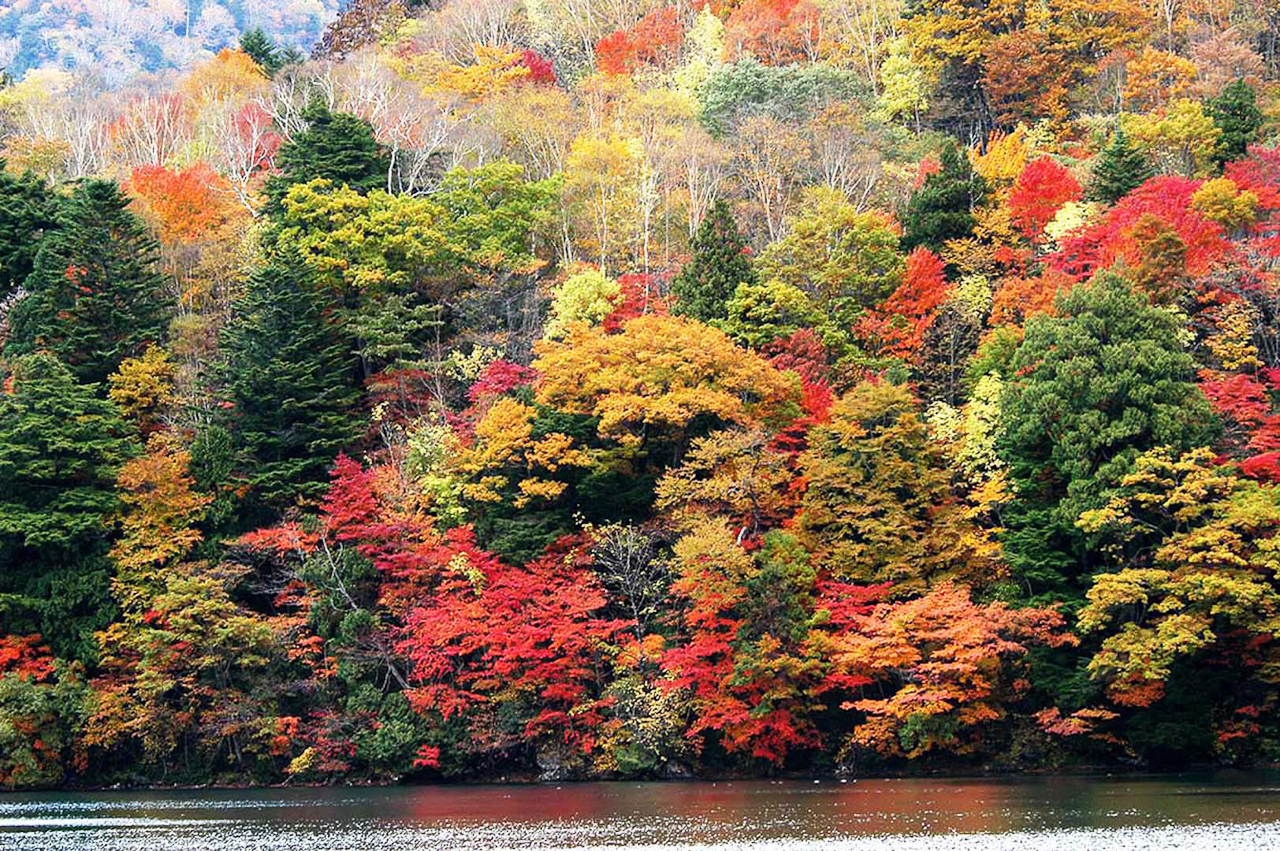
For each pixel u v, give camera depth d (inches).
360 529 2313.0
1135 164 2967.5
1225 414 2295.8
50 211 2913.4
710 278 2765.7
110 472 2329.0
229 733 2155.5
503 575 2228.1
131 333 2657.5
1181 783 1903.3
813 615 2118.6
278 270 2596.0
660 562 2217.0
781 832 1499.8
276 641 2207.2
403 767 2164.1
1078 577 2166.6
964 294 2711.6
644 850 1406.3
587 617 2230.6
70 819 1727.4
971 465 2293.3
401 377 2650.1
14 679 2112.5
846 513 2236.7
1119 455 2124.8
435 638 2145.7
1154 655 1972.2
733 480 2263.8
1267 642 2089.1
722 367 2418.8
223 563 2298.2
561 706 2185.0
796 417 2468.0
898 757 2161.7
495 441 2335.1
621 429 2386.8
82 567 2262.6
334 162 3034.0
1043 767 2122.3
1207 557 1972.2
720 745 2178.9
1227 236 2765.7
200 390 2613.2
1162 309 2319.1
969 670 1987.0
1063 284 2610.7
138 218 2847.0
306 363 2551.7
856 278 2795.3
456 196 2992.1
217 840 1521.9
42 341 2600.9
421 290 2918.3
